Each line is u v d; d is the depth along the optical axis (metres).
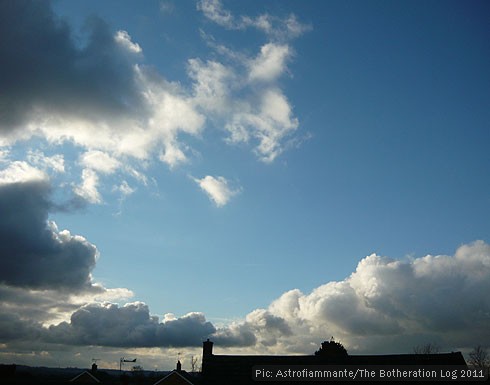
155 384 62.97
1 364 82.44
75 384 79.62
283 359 57.59
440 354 54.88
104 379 90.44
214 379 55.59
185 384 63.00
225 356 59.06
